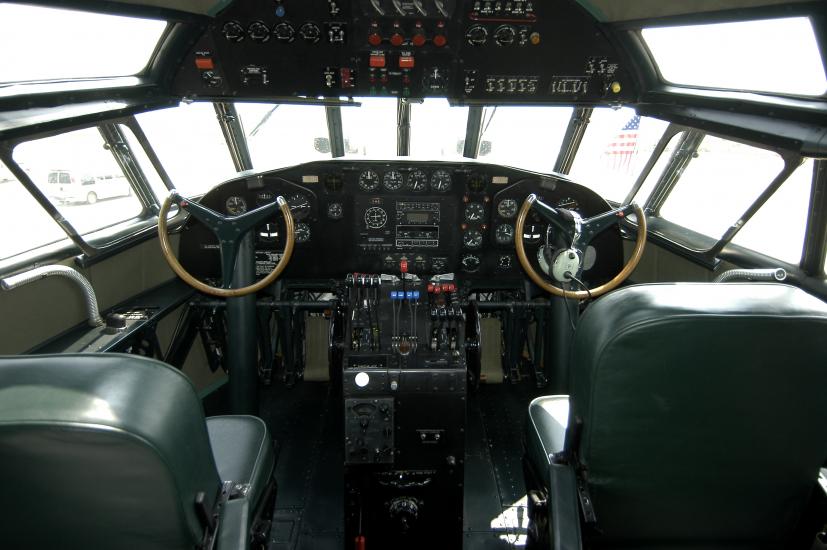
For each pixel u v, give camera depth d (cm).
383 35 325
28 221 279
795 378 132
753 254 329
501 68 340
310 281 396
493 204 361
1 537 121
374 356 258
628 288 140
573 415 150
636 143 427
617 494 151
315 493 309
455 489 260
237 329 313
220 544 141
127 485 113
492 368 430
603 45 329
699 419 138
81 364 114
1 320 256
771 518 153
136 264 360
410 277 298
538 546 190
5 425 102
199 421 127
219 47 332
